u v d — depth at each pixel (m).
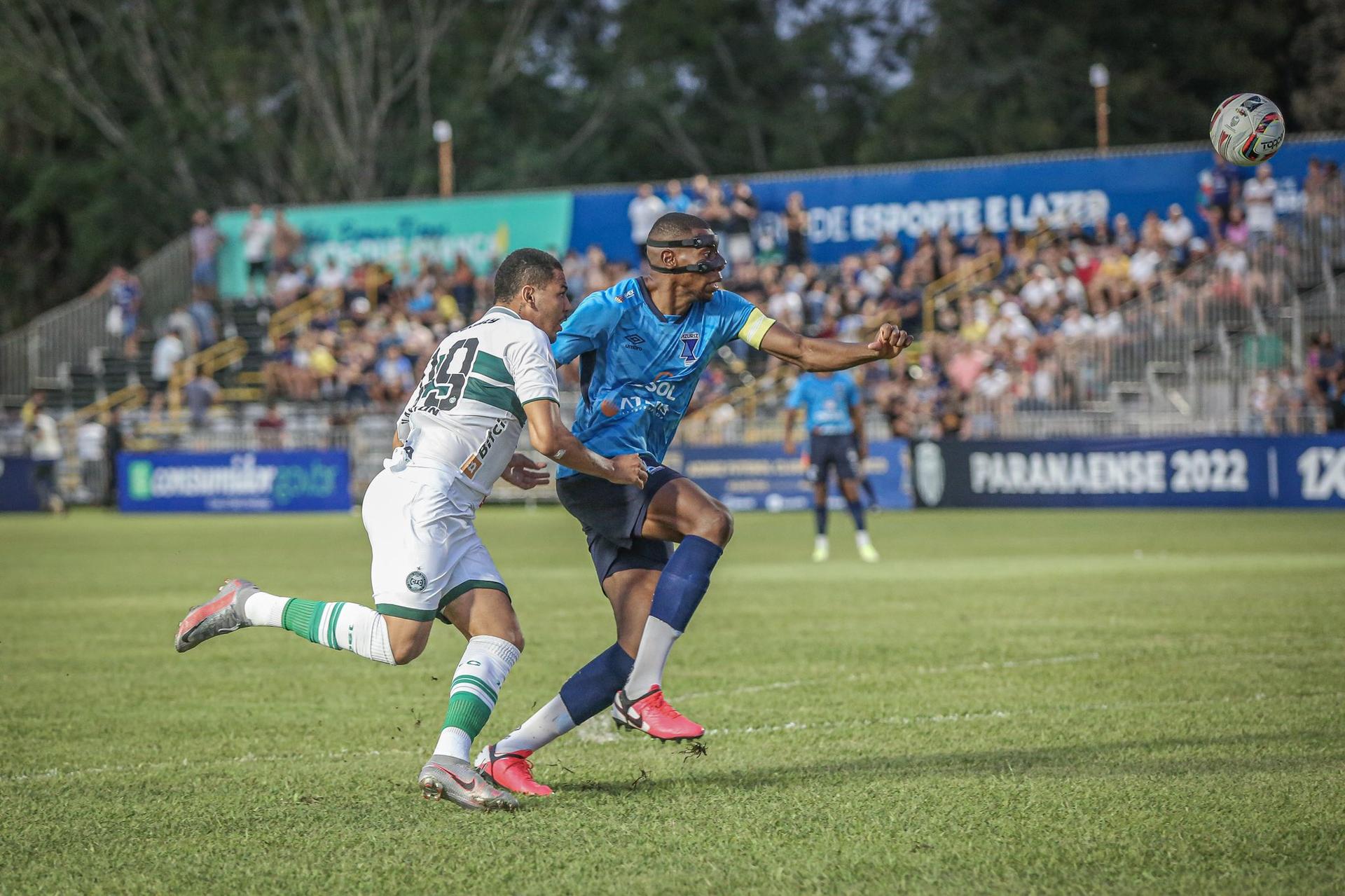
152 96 95.81
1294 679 14.12
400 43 96.19
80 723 12.91
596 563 10.47
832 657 16.34
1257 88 83.62
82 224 90.75
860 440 31.06
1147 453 46.03
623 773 10.50
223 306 66.38
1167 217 54.59
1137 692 13.48
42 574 28.94
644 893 7.29
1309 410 45.91
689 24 94.25
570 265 61.03
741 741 11.62
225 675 15.88
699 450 51.66
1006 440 47.81
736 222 58.28
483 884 7.50
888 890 7.25
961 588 24.03
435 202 63.50
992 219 56.66
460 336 9.65
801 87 97.00
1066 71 85.81
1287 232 50.75
